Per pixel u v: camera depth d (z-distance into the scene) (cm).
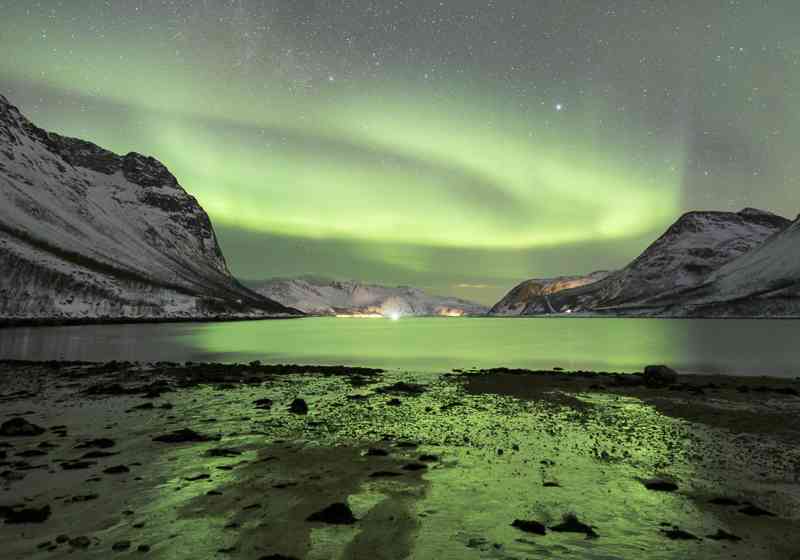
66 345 6181
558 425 1416
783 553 623
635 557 611
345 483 887
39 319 12719
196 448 1131
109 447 1138
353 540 652
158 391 2023
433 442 1202
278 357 4638
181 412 1591
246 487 862
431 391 2120
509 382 2419
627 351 5303
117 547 623
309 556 605
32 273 15025
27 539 649
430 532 680
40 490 838
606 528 701
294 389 2164
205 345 6372
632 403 1812
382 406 1727
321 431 1316
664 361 4097
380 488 861
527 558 606
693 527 707
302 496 818
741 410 1672
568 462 1037
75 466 971
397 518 729
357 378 2538
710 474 960
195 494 823
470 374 2816
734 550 632
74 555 604
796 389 2169
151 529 683
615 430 1355
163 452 1093
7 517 719
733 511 769
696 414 1600
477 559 602
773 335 8412
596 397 1955
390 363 4006
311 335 9431
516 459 1055
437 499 809
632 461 1048
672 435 1298
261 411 1612
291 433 1290
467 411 1636
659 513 760
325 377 2638
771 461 1054
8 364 3406
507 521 723
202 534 668
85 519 717
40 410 1623
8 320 11888
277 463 1012
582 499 820
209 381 2427
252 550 620
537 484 891
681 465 1022
